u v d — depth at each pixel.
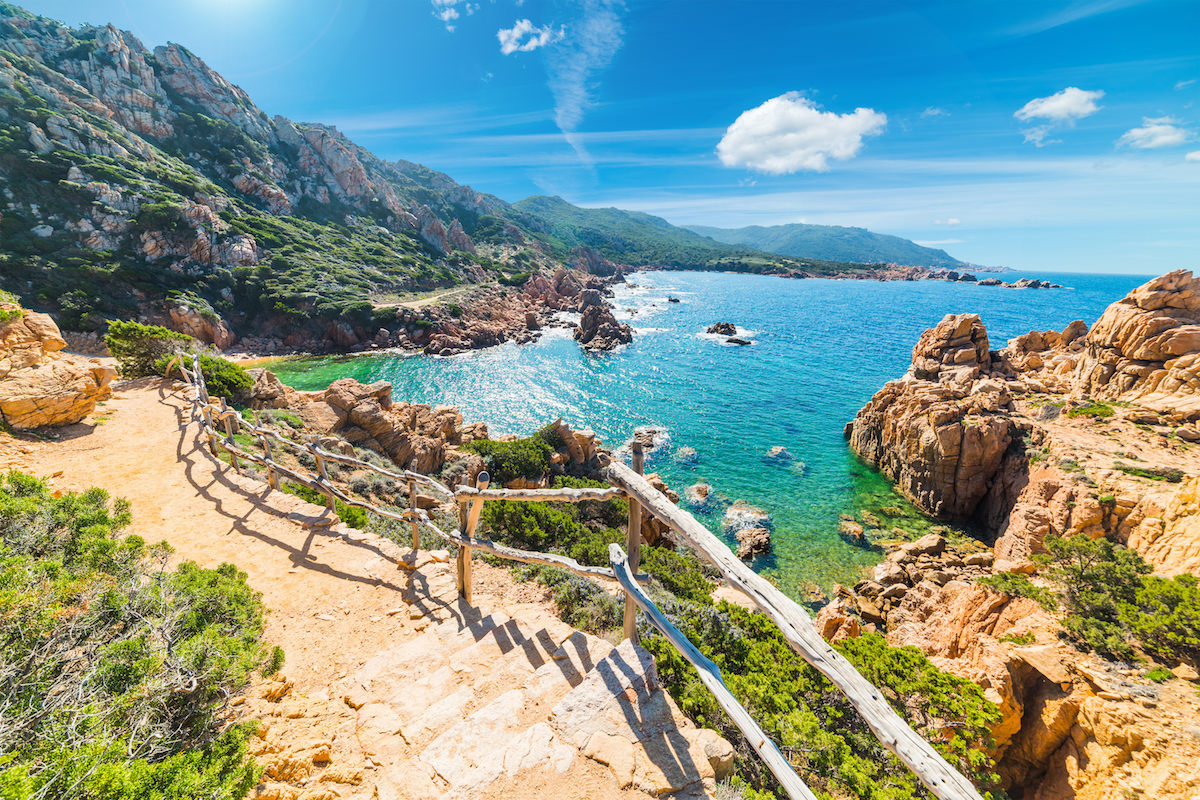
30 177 62.47
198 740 3.95
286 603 6.75
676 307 123.94
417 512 8.21
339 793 3.66
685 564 13.98
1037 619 15.67
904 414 35.03
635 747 3.81
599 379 61.44
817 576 25.41
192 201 77.94
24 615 4.06
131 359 21.52
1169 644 13.29
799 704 7.27
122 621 4.64
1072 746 12.04
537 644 5.36
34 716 3.37
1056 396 33.38
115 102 90.19
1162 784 10.22
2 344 13.16
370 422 26.28
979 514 30.91
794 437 44.19
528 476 27.98
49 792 2.75
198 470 11.48
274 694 4.87
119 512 7.68
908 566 24.61
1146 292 31.59
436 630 5.86
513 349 78.38
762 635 9.14
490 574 8.56
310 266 83.94
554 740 3.90
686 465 38.56
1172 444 25.72
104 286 59.16
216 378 22.38
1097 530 21.28
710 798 3.49
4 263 53.62
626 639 4.85
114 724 3.58
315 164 124.38
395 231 130.75
